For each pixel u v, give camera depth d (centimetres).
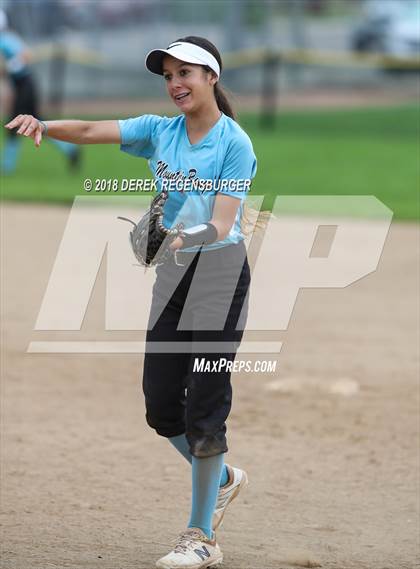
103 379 2605
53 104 9700
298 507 1861
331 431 2264
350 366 2695
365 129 8262
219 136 1491
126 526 1738
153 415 1566
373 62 10038
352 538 1717
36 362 2714
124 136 1552
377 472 2041
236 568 1555
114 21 11494
